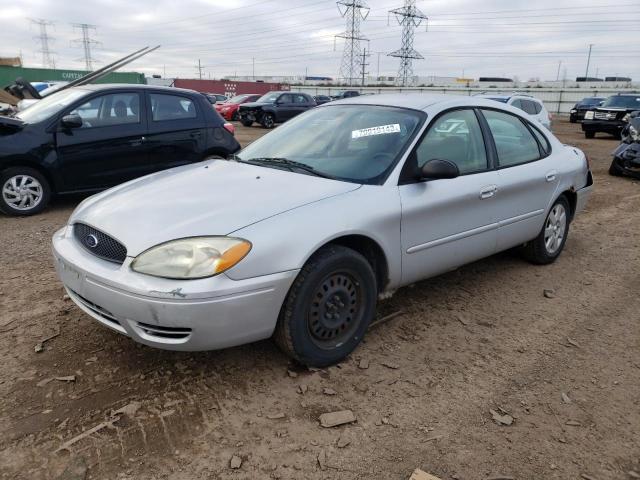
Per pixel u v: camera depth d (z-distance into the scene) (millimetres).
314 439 2498
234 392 2822
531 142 4625
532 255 4891
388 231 3199
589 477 2322
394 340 3453
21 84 12703
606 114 19234
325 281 2949
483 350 3371
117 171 6879
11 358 3076
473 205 3787
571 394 2926
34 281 4262
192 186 3229
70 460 2305
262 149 4004
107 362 3068
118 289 2611
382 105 3918
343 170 3391
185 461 2328
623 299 4262
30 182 6398
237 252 2590
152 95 7164
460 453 2438
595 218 7055
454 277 4598
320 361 3014
